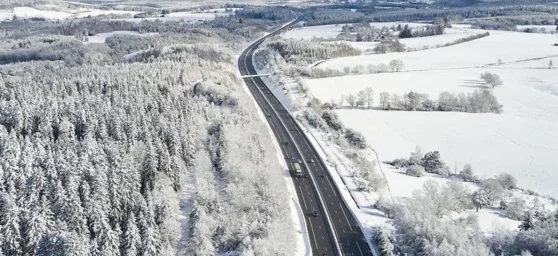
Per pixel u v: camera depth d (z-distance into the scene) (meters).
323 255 116.31
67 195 106.12
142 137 147.12
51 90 183.50
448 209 140.75
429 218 120.38
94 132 148.50
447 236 113.12
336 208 139.12
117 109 161.12
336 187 151.62
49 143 138.25
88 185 110.62
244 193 126.44
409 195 153.00
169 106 170.25
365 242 121.81
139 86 191.75
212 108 188.38
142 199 110.25
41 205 104.31
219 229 115.12
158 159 130.75
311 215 134.88
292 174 159.88
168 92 191.38
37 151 128.50
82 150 128.88
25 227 100.69
